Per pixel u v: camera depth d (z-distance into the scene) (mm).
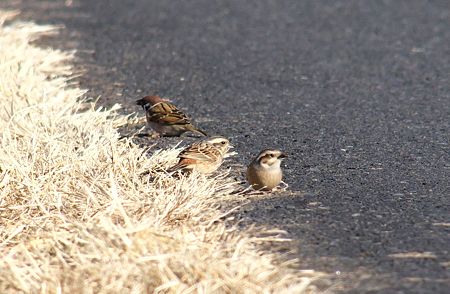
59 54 19969
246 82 18328
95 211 9812
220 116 15531
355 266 8422
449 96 16984
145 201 9969
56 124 13312
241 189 11125
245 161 12578
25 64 16734
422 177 11602
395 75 18938
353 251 8828
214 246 8586
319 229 9500
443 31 24109
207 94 17281
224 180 11422
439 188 11055
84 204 10086
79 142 12391
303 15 27141
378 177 11625
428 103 16406
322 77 18797
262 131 14398
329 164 12328
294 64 20141
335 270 8328
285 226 9609
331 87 17828
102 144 12094
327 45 22406
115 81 18266
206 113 15789
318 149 13203
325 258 8641
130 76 18797
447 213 10008
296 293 7570
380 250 8836
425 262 8484
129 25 25297
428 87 17797
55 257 8734
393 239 9148
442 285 7922
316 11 27844
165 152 12102
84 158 11352
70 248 8711
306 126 14703
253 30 24656
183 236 8656
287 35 23844
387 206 10305
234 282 7695
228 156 12844
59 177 10930
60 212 10133
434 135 13992
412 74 19047
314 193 10906
